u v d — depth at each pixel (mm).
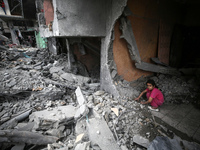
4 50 6945
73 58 5371
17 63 5602
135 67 3949
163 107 2988
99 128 2125
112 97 3156
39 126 2225
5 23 13977
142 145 1856
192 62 5340
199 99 3223
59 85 3857
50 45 9258
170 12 4621
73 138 2211
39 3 3879
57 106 2934
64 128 2350
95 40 5230
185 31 5523
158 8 3998
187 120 2504
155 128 2221
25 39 16047
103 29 2947
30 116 2561
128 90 3391
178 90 3699
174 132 2166
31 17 13062
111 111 2607
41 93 3197
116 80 3506
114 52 3227
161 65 4461
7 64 5262
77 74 5410
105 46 3092
